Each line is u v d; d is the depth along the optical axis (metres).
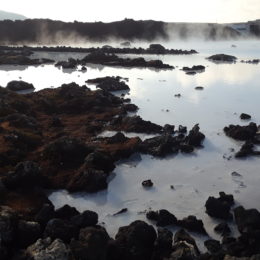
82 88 29.86
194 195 14.72
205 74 41.53
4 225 10.96
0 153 16.52
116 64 49.88
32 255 9.94
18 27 94.75
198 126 21.70
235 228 12.48
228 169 17.08
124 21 107.00
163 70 45.06
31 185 14.59
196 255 10.50
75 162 16.78
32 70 44.91
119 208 13.77
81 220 11.75
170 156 18.44
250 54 65.69
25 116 21.78
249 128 21.23
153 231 11.27
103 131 21.56
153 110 26.22
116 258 10.50
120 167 17.14
